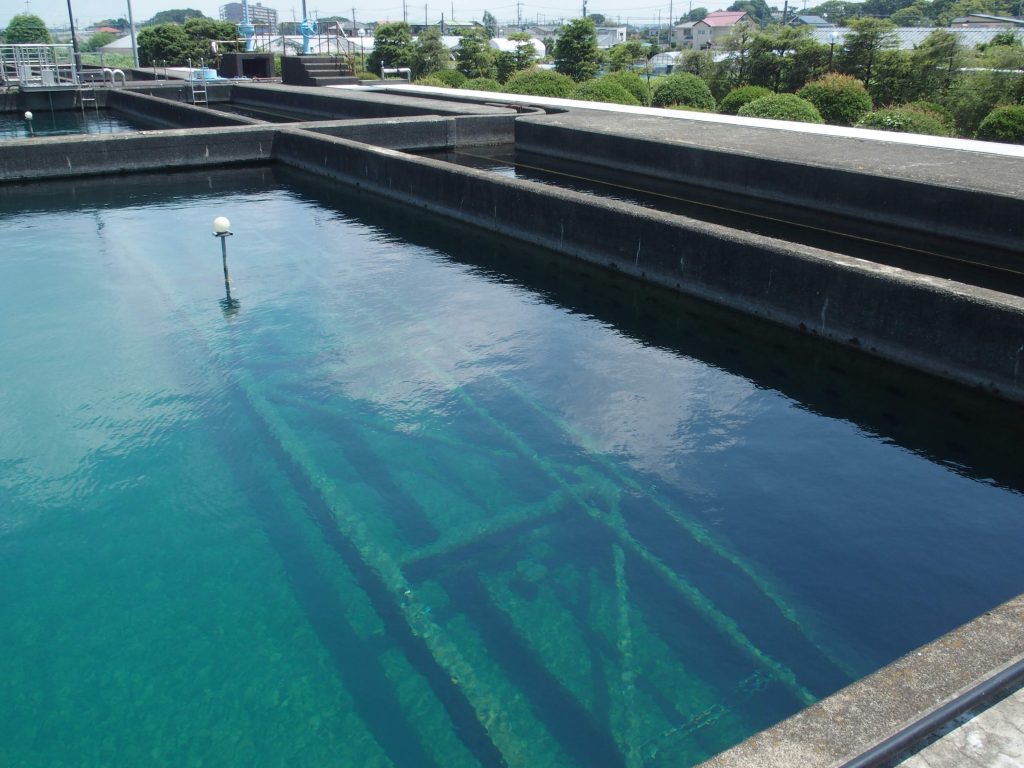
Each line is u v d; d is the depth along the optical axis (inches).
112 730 124.5
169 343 271.6
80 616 150.0
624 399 234.7
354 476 195.9
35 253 373.7
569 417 224.2
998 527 173.8
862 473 195.6
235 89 1037.2
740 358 262.5
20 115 928.3
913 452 205.0
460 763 118.0
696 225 305.9
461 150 655.8
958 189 359.3
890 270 247.3
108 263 360.5
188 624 147.9
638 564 162.6
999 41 1346.0
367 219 443.8
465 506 183.3
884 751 80.5
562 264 362.3
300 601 153.7
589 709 127.4
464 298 320.2
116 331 281.4
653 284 327.3
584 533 172.7
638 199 487.5
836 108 789.2
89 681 134.4
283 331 283.4
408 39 1658.5
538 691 131.3
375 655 139.6
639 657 138.0
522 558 165.0
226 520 179.0
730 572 159.6
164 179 542.0
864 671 134.5
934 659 93.5
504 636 143.6
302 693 131.4
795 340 272.4
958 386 231.5
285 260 367.9
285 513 181.5
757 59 1314.0
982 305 219.9
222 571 162.6
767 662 136.6
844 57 1227.2
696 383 245.3
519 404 231.6
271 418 223.0
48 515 180.7
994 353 220.1
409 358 261.7
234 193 504.1
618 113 687.7
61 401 230.7
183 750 120.9
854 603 150.7
